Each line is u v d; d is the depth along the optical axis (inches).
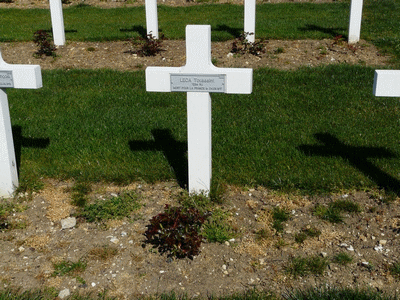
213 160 137.9
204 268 104.2
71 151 145.3
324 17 312.8
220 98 181.9
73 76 209.0
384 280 99.6
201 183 121.4
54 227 116.4
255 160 137.5
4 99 120.0
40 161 140.6
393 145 143.1
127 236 112.7
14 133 156.3
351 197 122.6
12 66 116.3
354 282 99.3
